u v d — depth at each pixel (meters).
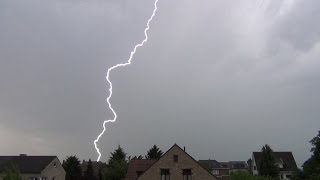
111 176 68.50
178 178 46.84
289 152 91.12
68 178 78.38
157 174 46.91
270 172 72.56
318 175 51.19
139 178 46.88
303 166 57.03
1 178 27.62
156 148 79.69
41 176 64.25
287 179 86.06
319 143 54.22
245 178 52.25
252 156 90.44
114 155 77.12
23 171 64.19
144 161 51.31
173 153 47.56
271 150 74.69
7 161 67.00
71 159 80.38
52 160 67.94
